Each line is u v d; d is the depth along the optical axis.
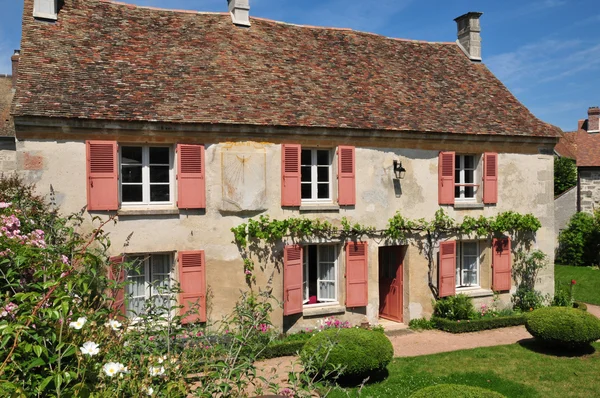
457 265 14.94
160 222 10.80
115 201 10.36
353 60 15.11
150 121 10.44
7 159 18.17
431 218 13.80
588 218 23.45
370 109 13.29
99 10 13.09
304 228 11.98
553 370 9.97
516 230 15.11
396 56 16.12
